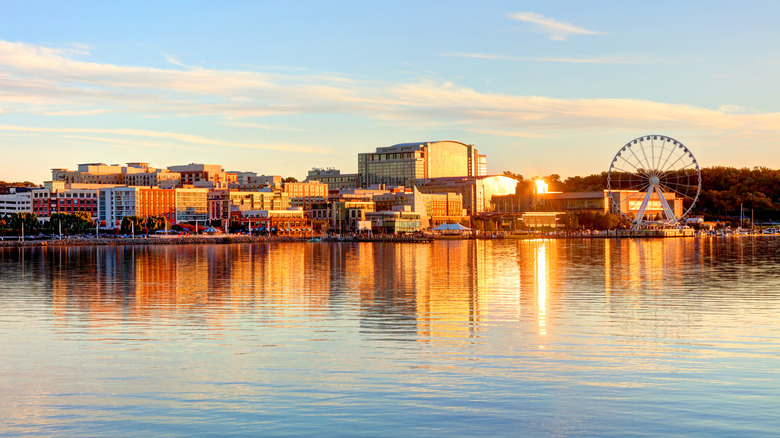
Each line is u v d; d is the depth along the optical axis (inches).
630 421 1535.4
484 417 1562.5
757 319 2728.8
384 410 1609.3
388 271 5334.6
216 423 1539.1
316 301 3348.9
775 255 7534.5
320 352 2153.1
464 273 5083.7
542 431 1483.8
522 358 2064.5
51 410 1628.9
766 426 1502.2
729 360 2033.7
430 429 1497.3
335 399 1686.8
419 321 2714.1
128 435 1480.1
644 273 4990.2
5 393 1753.2
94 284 4345.5
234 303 3289.9
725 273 4955.7
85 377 1888.5
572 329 2522.1
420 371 1923.0
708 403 1646.2
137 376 1895.9
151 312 2997.0
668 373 1894.7
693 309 3006.9
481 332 2471.7
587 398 1685.5
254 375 1895.9
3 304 3299.7
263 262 6678.2
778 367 1951.3
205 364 2014.0
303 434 1475.1
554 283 4222.4
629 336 2385.6
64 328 2591.0
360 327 2583.7
